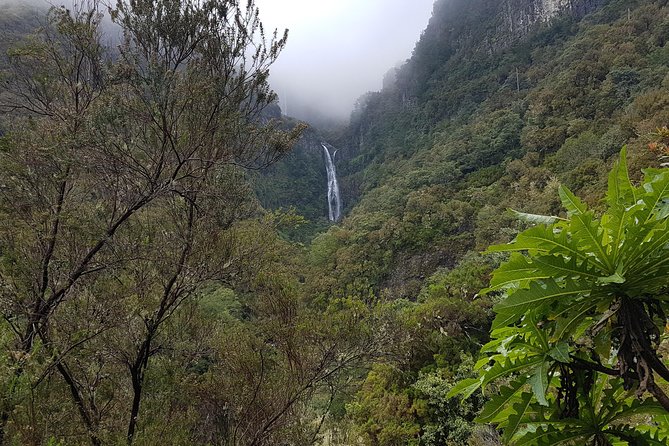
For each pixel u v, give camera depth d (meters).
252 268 4.90
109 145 3.82
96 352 4.16
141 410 4.51
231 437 4.81
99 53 4.23
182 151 4.50
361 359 5.32
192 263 4.49
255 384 4.89
